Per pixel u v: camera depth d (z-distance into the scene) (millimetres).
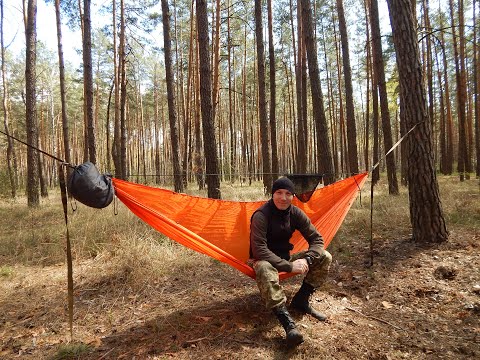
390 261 4469
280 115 36375
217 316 3367
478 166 16812
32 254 5766
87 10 10578
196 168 15898
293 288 3967
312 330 3047
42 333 3256
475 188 11031
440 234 4801
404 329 3045
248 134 34938
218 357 2703
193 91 20531
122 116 14086
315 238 3326
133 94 30141
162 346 2887
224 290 4008
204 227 3908
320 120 8039
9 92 25406
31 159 10945
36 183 11031
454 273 3918
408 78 4832
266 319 3277
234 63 26516
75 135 34250
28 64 10969
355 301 3633
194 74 18625
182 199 3662
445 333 2947
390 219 6418
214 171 7461
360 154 39906
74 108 31266
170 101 11844
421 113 4801
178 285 4207
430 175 4812
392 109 17812
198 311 3494
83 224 7027
